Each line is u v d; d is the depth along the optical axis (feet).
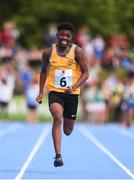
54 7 268.00
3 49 205.36
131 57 209.05
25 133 143.95
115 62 208.33
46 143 115.85
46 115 184.14
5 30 208.03
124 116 176.55
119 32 267.18
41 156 90.27
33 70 203.41
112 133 147.84
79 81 67.15
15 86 187.32
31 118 181.37
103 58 209.15
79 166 77.82
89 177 66.74
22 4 270.46
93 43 210.59
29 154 93.35
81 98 186.19
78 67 68.44
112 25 266.57
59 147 65.87
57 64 67.77
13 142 118.21
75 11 266.77
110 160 85.71
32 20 265.13
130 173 70.69
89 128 165.17
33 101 179.73
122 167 77.05
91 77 191.31
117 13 270.67
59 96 67.46
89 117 184.24
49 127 165.27
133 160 85.92
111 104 186.09
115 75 197.98
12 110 184.34
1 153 94.99
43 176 67.21
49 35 214.07
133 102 167.32
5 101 178.70
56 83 67.72
